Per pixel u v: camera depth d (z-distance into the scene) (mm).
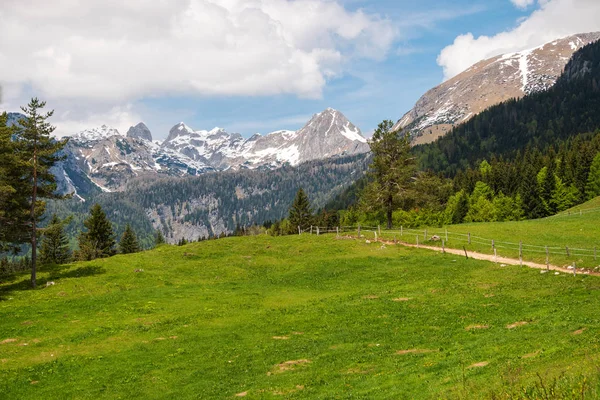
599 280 39281
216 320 41469
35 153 57719
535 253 54000
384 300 43625
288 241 75188
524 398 16531
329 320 39031
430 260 58344
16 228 56438
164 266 63844
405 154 84875
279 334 36562
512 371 20172
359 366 27719
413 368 25344
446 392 20109
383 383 23781
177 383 28062
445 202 154875
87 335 38156
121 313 44875
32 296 51344
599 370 17297
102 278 57625
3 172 52719
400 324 35688
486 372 21734
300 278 57719
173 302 48750
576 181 137500
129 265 63406
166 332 38438
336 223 159750
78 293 52250
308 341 33875
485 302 38625
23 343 36719
